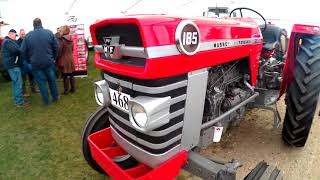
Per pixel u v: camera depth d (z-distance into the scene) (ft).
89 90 19.49
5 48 16.05
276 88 10.33
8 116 15.26
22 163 10.37
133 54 5.34
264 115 12.88
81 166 10.05
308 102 8.59
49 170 9.86
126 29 5.46
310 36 9.13
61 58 17.92
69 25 21.93
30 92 19.89
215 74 7.33
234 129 11.69
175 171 6.15
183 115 5.95
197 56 5.85
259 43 8.38
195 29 5.56
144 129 5.32
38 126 13.71
